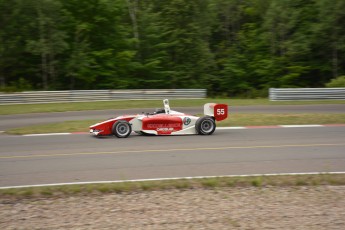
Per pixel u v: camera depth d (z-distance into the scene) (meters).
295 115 18.02
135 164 9.37
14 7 28.08
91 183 7.62
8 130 14.50
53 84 29.64
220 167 9.07
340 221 5.92
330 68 34.88
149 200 6.73
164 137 13.16
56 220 5.92
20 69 30.41
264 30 37.59
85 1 30.27
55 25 28.47
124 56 31.19
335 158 10.05
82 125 15.48
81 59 29.06
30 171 8.77
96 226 5.68
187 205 6.50
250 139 12.80
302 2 36.50
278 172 8.62
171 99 25.28
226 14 41.88
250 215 6.11
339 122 16.61
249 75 36.56
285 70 35.25
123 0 32.34
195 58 34.69
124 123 13.03
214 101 24.17
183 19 34.06
